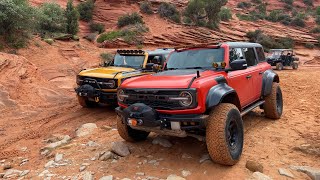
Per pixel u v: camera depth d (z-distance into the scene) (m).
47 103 9.99
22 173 4.41
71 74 16.45
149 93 4.34
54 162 4.75
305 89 11.87
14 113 8.41
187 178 4.02
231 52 5.38
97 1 45.03
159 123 4.18
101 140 5.73
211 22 44.22
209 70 4.97
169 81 4.34
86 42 32.03
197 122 4.12
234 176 3.98
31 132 6.67
